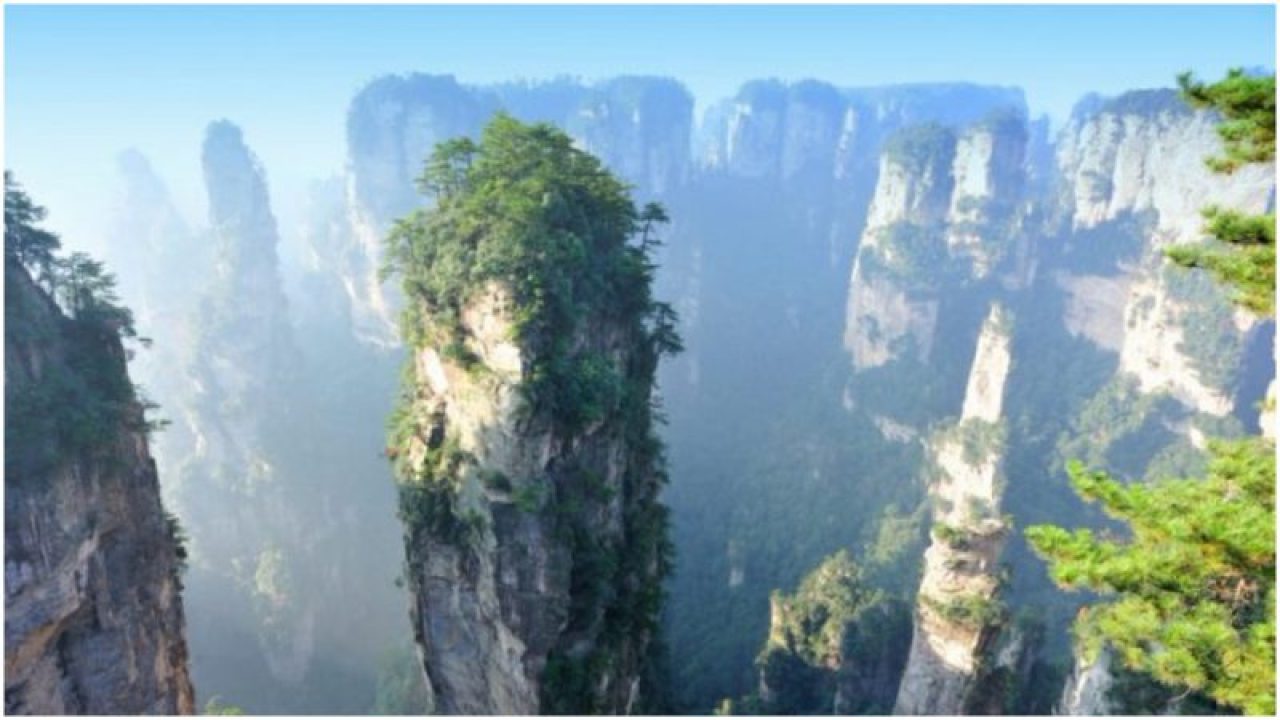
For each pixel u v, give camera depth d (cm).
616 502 4150
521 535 3569
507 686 3806
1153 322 10044
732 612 8519
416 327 4028
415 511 3950
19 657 3056
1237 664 1480
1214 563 1488
